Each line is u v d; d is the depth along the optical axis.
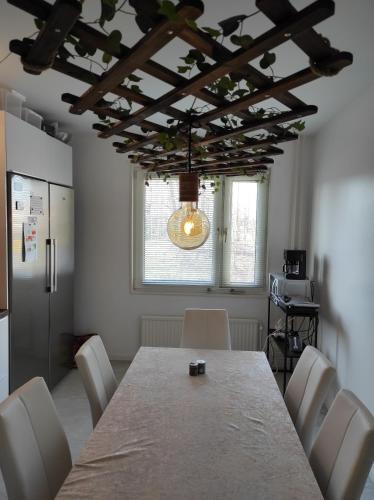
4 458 1.11
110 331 3.93
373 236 2.14
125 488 1.05
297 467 1.16
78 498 1.00
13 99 2.55
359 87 2.29
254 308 3.81
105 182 3.81
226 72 1.00
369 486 2.03
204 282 3.89
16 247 2.50
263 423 1.42
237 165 2.18
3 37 1.82
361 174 2.34
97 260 3.88
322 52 0.89
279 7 0.74
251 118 1.40
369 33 1.67
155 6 0.76
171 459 1.18
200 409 1.54
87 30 0.84
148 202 3.86
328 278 2.97
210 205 3.80
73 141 3.77
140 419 1.45
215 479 1.09
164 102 1.20
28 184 2.62
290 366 3.66
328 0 0.71
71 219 3.47
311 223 3.53
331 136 2.97
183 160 2.03
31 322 2.73
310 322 3.44
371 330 2.15
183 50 1.88
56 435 1.38
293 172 3.66
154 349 2.36
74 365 3.66
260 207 3.79
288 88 1.07
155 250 3.90
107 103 1.29
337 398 1.36
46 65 0.96
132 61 0.94
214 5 1.53
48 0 1.42
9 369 2.47
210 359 2.18
